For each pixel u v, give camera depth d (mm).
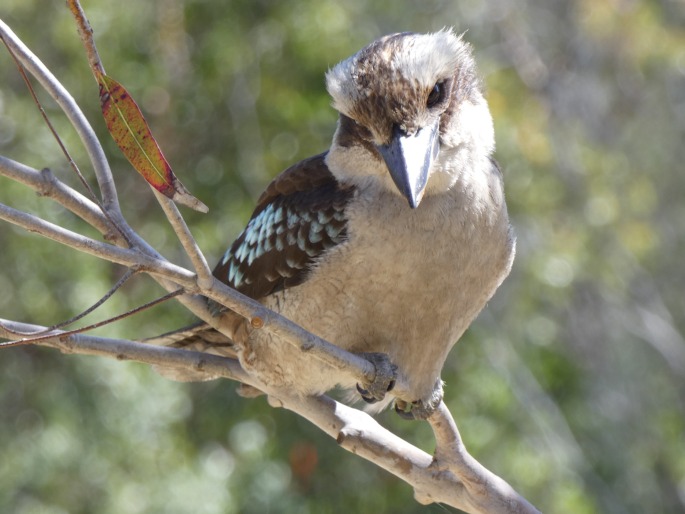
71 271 13445
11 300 13359
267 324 4926
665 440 19797
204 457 15336
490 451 14922
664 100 20812
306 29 14617
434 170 5906
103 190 5395
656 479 19766
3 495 13305
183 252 15047
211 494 14305
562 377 16812
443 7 17094
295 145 15086
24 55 5301
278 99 14914
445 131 5969
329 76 6281
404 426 14195
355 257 6027
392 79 5875
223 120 15312
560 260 16562
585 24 18875
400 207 5953
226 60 14836
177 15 14727
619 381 19906
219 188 15188
